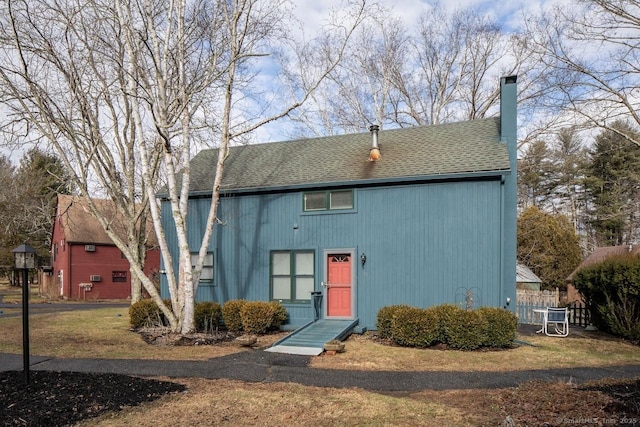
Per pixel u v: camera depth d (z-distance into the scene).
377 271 14.05
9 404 6.11
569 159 40.16
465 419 5.88
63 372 8.08
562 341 12.53
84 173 14.19
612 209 34.09
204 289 16.25
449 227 13.30
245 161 18.03
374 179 13.97
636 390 6.61
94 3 13.91
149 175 13.51
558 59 18.16
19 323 16.28
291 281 15.07
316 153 17.20
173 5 13.56
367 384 7.96
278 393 7.22
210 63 13.78
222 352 10.95
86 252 34.03
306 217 15.05
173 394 7.05
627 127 21.42
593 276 14.27
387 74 30.41
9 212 33.41
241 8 13.07
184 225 13.27
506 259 13.25
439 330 11.80
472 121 16.50
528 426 5.39
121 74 14.02
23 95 13.28
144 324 14.89
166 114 13.39
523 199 42.41
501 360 9.99
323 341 11.91
